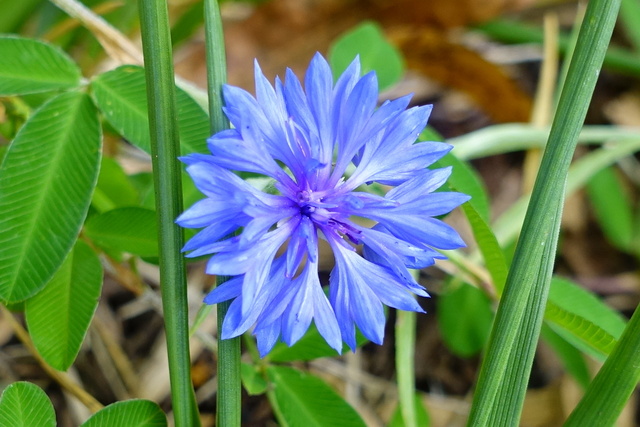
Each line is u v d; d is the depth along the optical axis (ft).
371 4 1.18
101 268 0.84
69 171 0.81
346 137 0.75
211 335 1.02
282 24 1.18
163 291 0.76
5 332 0.99
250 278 0.72
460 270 0.91
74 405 0.98
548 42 1.09
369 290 0.75
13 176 0.80
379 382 1.05
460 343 1.01
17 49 0.82
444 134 1.25
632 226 1.12
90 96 0.83
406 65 1.22
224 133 0.73
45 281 0.79
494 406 0.79
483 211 0.86
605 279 1.12
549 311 0.84
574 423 0.79
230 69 1.17
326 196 0.76
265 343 0.75
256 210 0.72
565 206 1.17
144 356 1.03
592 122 1.28
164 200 0.75
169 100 0.75
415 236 0.75
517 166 1.22
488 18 1.21
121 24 1.03
